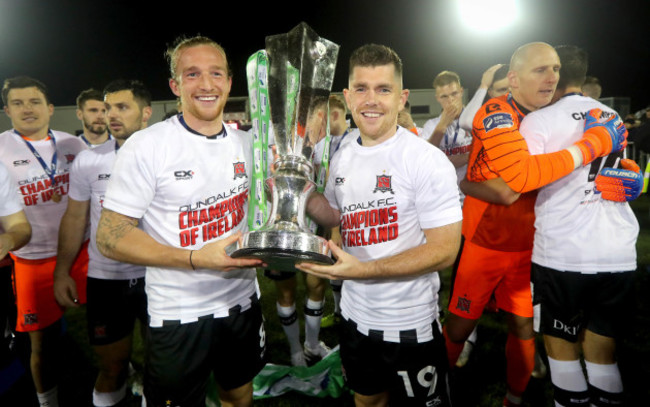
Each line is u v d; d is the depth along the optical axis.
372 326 1.66
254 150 1.46
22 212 1.73
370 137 1.59
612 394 1.85
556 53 2.00
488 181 2.02
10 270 1.71
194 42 1.50
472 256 2.27
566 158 1.67
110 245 1.37
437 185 1.46
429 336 1.65
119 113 2.25
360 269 1.30
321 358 3.21
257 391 2.70
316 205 1.65
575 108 1.88
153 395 1.62
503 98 2.24
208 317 1.61
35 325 2.55
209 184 1.53
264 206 1.45
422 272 1.40
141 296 2.29
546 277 1.95
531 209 2.14
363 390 1.75
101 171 2.23
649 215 7.56
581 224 1.84
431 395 1.67
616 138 1.78
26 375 1.56
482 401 2.55
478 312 2.31
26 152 2.74
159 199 1.51
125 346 2.30
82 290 2.73
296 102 1.39
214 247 1.28
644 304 3.81
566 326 1.91
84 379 3.01
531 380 2.75
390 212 1.56
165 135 1.49
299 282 5.07
